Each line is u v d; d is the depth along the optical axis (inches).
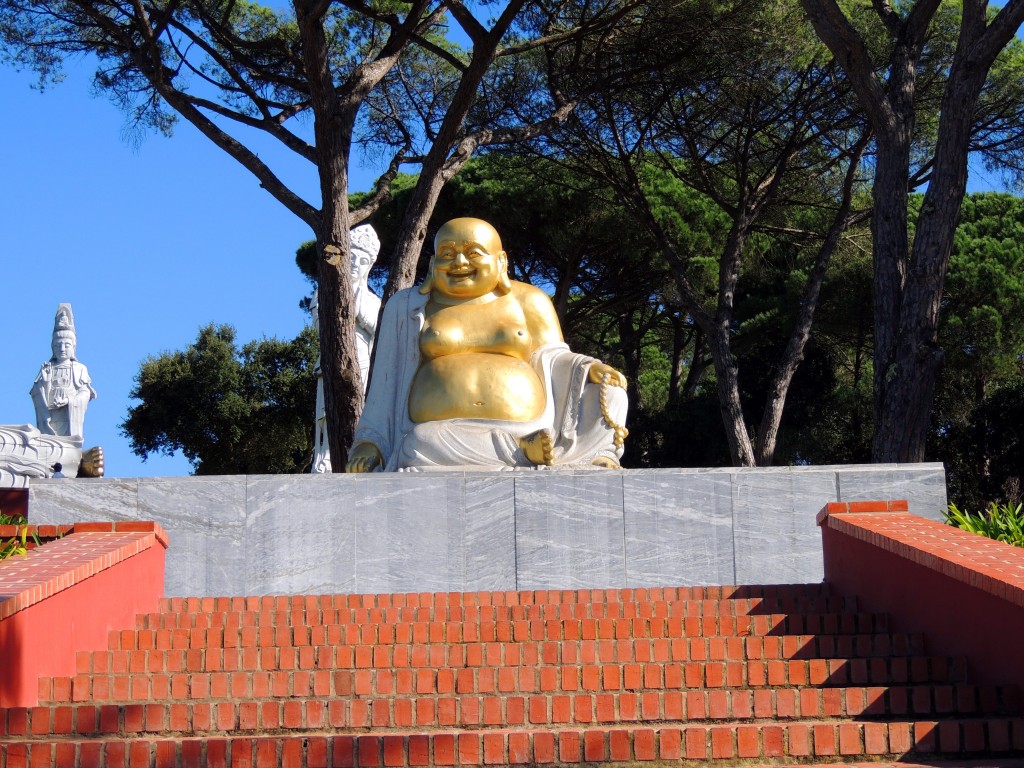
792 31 797.2
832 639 328.5
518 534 465.4
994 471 997.8
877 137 628.7
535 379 503.2
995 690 289.0
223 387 1341.0
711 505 469.4
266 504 466.0
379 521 465.7
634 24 775.7
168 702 303.7
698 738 266.5
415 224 655.8
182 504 466.3
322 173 623.2
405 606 407.2
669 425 1111.0
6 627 279.9
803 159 887.7
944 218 596.7
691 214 951.0
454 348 502.9
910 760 267.0
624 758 265.1
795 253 1035.9
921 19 641.6
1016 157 815.7
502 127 759.1
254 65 721.6
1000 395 992.9
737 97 844.0
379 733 285.4
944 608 319.6
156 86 656.4
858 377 1080.2
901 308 606.5
